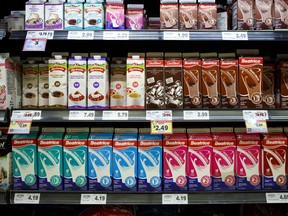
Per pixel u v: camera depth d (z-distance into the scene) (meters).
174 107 1.66
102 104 1.66
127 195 1.63
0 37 1.61
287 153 1.65
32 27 1.69
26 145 1.67
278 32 1.61
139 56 1.67
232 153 1.66
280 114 1.59
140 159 1.66
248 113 1.60
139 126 2.06
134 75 1.66
